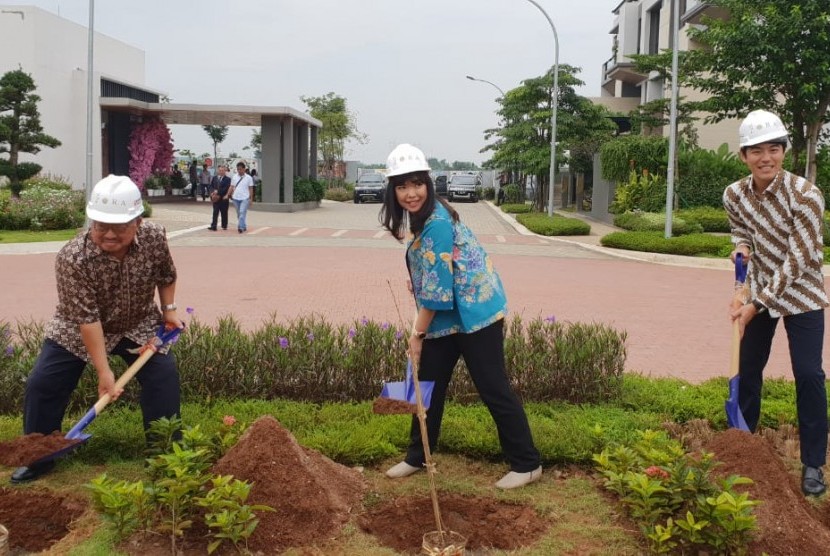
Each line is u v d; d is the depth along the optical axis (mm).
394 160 3787
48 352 4031
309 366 5422
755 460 3697
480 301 3908
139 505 3307
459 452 4508
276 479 3553
